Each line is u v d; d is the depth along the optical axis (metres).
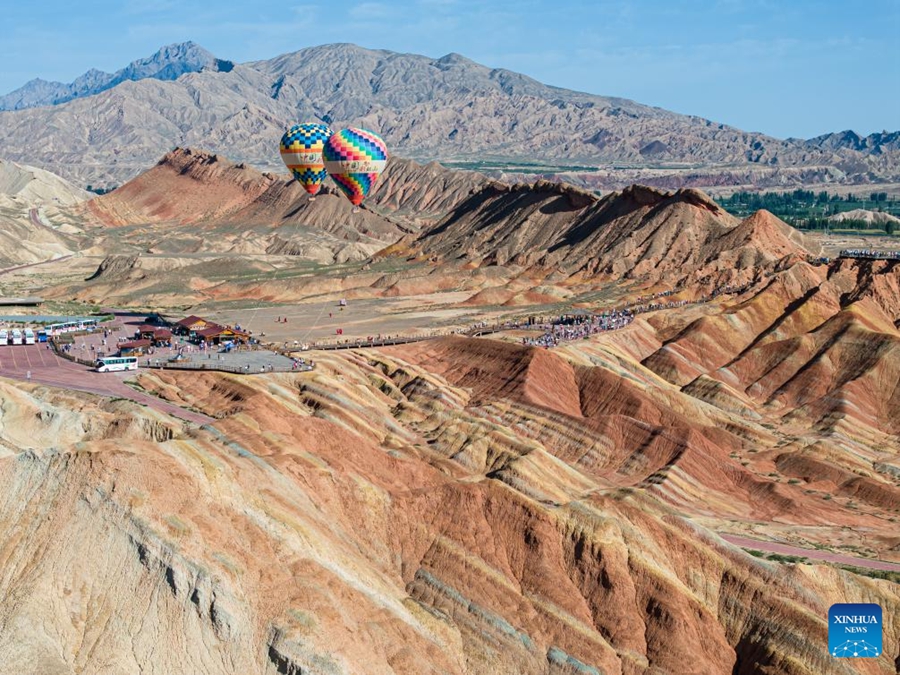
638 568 84.88
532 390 139.50
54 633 66.69
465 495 88.88
